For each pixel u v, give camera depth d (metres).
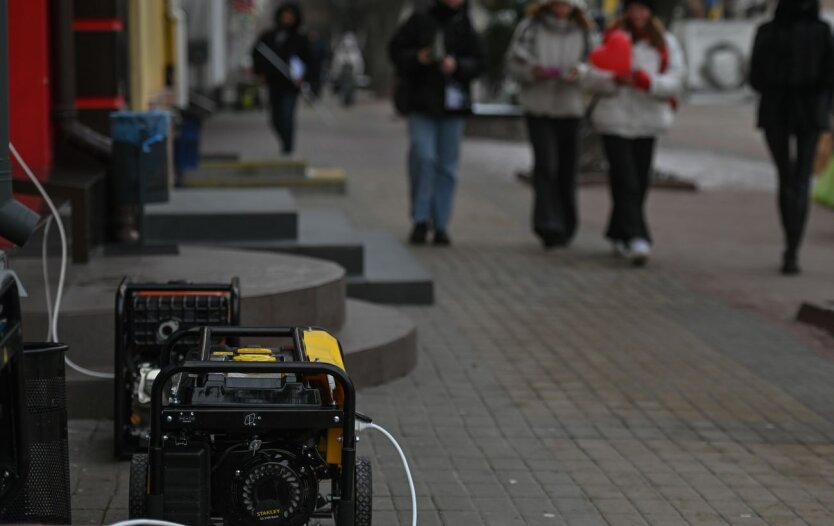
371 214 15.05
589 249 12.75
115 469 5.79
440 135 12.58
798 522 5.46
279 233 10.09
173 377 4.79
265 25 64.50
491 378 7.80
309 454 4.41
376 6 55.56
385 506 5.48
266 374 4.43
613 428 6.83
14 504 4.62
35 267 6.74
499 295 10.37
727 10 52.69
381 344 7.55
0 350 3.95
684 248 13.07
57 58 9.20
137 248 8.68
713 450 6.50
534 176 12.45
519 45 12.13
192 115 16.30
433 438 6.53
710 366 8.27
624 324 9.44
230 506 4.32
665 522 5.41
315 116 38.50
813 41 11.02
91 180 8.53
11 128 9.07
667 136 30.50
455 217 14.90
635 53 11.66
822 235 14.30
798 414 7.22
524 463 6.18
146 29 12.68
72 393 6.51
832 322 9.34
